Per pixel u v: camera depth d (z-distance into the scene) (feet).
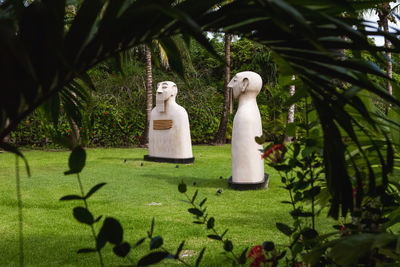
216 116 67.92
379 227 6.41
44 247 13.08
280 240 13.55
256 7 3.56
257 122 25.13
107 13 3.85
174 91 39.45
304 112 6.75
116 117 55.52
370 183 4.51
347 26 3.38
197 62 77.61
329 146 4.33
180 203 20.12
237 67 83.56
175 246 12.99
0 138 3.84
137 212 17.99
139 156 43.88
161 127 39.63
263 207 19.27
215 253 12.23
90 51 3.98
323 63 3.93
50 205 19.24
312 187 6.43
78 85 7.41
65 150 49.65
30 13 3.39
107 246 13.15
